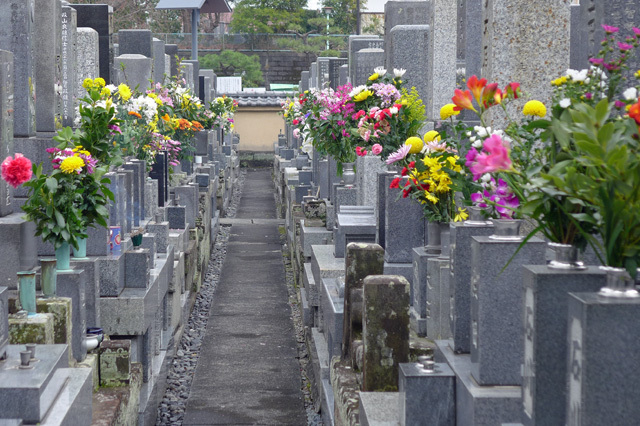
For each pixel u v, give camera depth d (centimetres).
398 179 558
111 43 1252
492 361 330
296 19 4584
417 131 763
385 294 452
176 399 723
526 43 521
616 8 422
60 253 539
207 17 4625
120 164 656
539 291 272
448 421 353
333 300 632
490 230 380
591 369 232
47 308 477
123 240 685
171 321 840
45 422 347
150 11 3959
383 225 693
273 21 4569
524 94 523
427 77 906
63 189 547
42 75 773
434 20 799
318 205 1046
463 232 381
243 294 1197
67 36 860
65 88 866
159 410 689
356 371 518
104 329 614
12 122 594
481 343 329
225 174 2153
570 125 261
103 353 530
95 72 1117
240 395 735
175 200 1047
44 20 770
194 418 671
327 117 963
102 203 578
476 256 335
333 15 4697
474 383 334
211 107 2206
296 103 1510
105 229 628
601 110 237
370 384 452
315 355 692
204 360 855
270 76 4228
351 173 957
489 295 329
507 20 520
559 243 283
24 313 457
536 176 279
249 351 890
